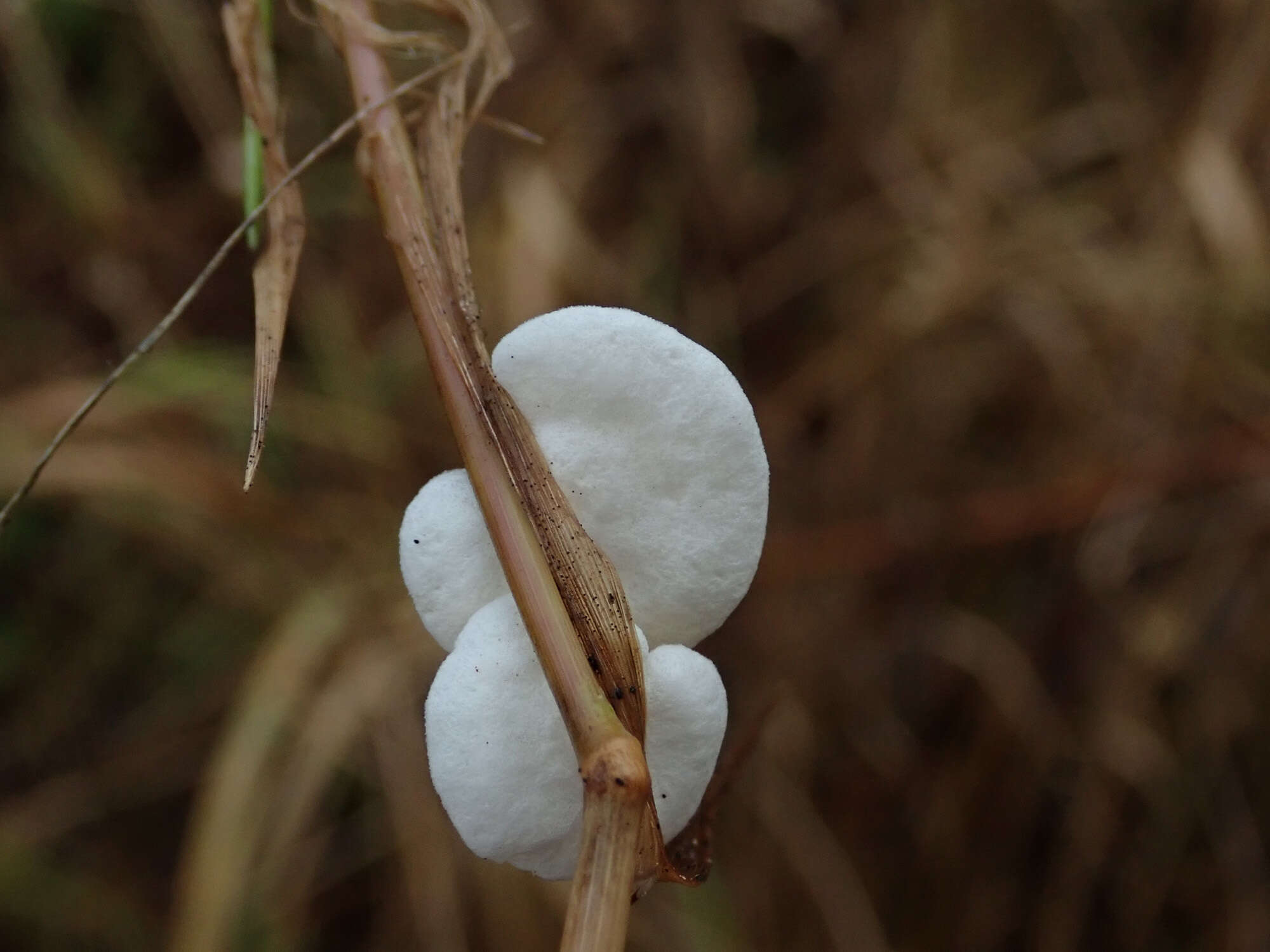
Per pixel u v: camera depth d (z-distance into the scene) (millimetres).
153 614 192
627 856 72
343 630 176
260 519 179
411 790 169
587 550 78
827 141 215
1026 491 189
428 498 79
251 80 95
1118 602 189
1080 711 188
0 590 189
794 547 188
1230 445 184
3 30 193
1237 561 186
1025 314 196
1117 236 204
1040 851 190
